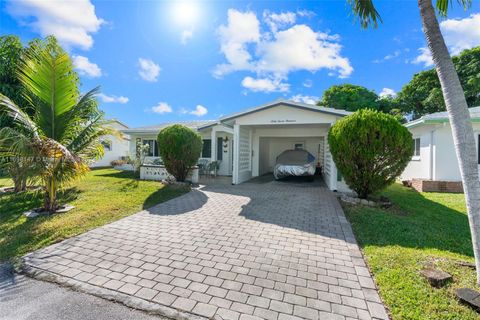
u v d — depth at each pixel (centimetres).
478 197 269
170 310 234
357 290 266
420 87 2192
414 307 231
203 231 455
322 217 551
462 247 376
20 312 231
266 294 259
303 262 332
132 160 1384
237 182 1082
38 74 505
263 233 446
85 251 364
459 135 280
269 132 1373
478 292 240
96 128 592
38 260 335
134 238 418
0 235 426
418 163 1116
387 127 576
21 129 528
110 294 258
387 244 391
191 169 1027
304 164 1214
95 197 722
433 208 629
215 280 286
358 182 642
